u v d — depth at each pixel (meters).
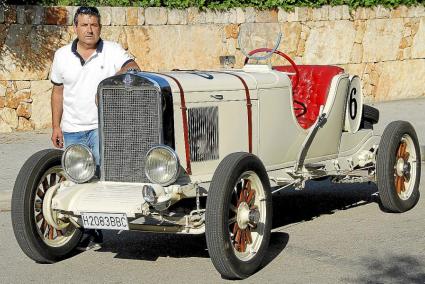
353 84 9.20
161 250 7.94
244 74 7.96
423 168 12.17
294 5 17.95
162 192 6.64
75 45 7.98
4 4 14.32
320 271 7.07
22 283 6.91
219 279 6.90
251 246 7.04
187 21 16.45
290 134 8.30
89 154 7.18
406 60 20.22
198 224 6.80
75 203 6.89
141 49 15.89
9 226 9.11
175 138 7.05
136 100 7.04
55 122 8.21
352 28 19.02
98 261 7.55
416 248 7.75
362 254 7.58
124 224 6.69
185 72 7.72
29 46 14.65
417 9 20.20
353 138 9.28
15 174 11.25
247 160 6.83
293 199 10.23
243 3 17.22
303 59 18.22
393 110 18.03
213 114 7.39
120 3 15.89
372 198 10.15
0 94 14.54
